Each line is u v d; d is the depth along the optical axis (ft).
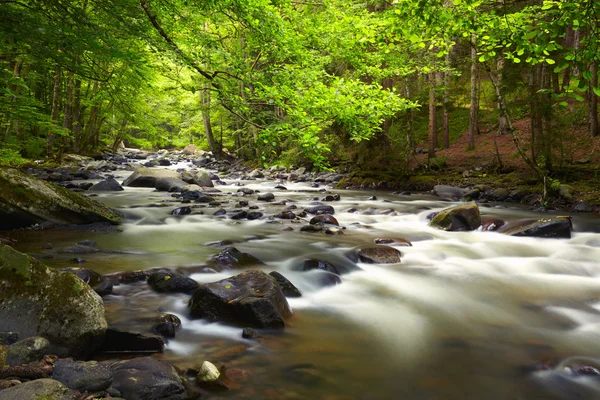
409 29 18.30
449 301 16.96
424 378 11.03
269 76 25.34
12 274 11.27
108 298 14.75
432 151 74.18
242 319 13.34
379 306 16.17
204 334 12.81
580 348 13.01
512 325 14.74
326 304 16.17
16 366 9.02
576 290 18.63
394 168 66.03
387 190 60.75
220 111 91.91
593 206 39.19
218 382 10.01
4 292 10.94
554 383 10.96
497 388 10.68
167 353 11.50
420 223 34.35
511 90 49.32
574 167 52.06
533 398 10.25
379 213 38.65
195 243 23.97
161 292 15.48
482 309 16.19
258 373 10.77
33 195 26.30
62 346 10.32
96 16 23.56
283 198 48.91
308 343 12.67
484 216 36.06
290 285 16.79
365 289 18.03
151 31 24.43
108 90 31.30
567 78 54.85
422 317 15.26
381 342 13.05
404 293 17.71
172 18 26.94
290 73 25.27
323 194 53.62
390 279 19.44
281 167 87.35
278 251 22.47
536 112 48.75
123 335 11.33
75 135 94.27
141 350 11.32
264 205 41.45
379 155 68.64
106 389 8.81
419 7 16.51
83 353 10.66
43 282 11.25
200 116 135.95
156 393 8.96
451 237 28.68
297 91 23.13
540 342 13.39
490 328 14.43
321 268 19.42
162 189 53.72
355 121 23.43
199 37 25.81
